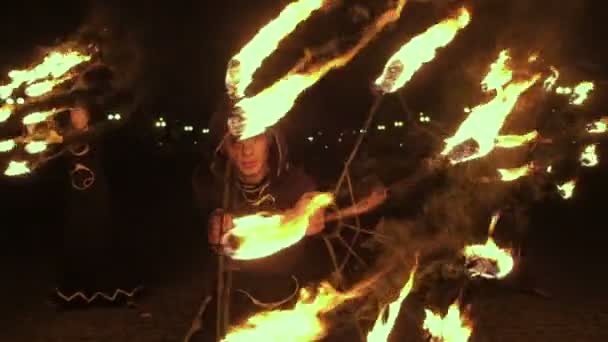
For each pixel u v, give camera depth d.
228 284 3.73
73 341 7.13
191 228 14.80
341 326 4.76
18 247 12.96
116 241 8.50
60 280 8.38
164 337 7.20
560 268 10.52
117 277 8.41
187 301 8.56
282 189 3.94
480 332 6.98
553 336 7.07
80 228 8.32
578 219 15.49
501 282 8.52
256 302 3.88
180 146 31.09
